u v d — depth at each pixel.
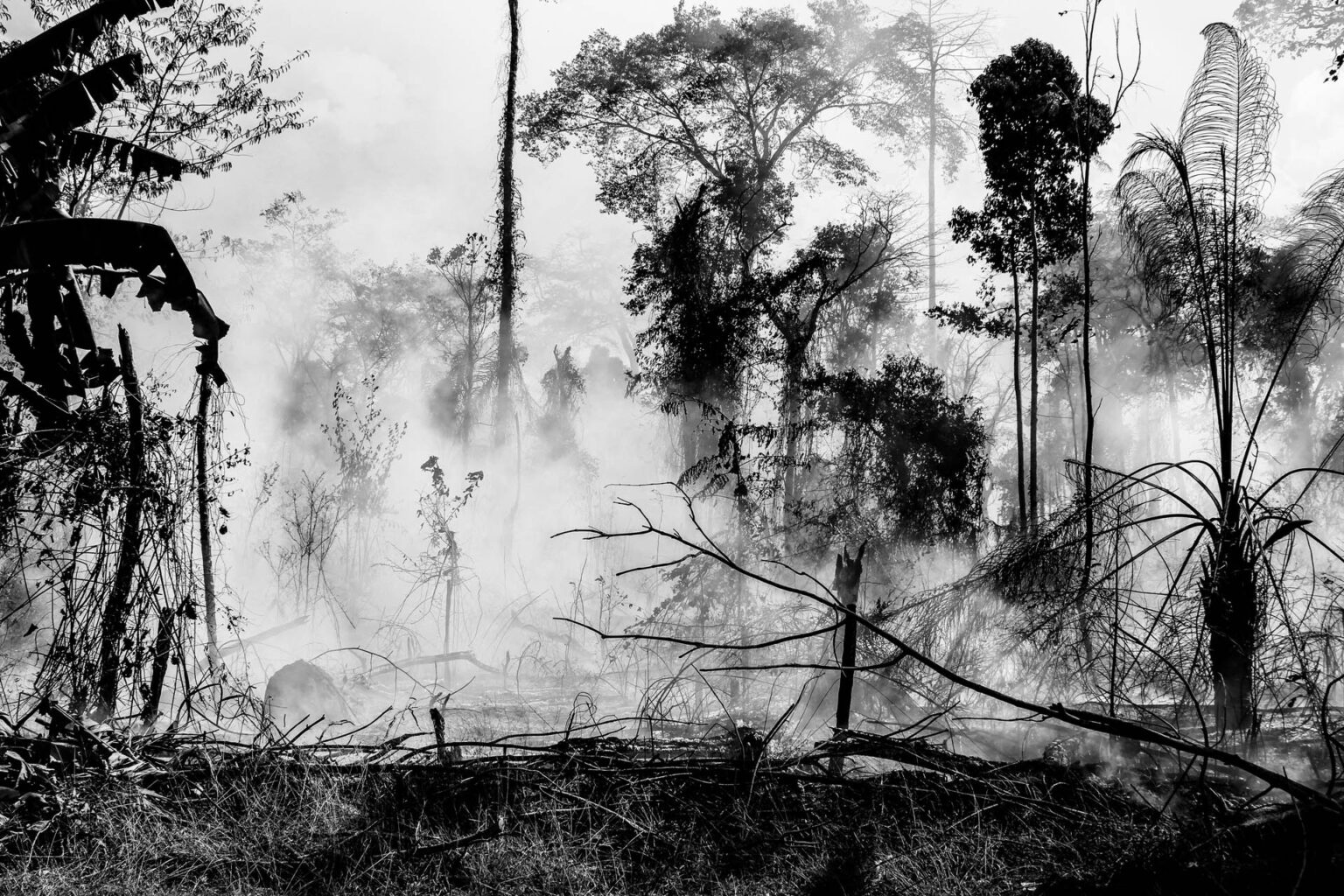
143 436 7.57
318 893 5.11
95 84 9.67
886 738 6.33
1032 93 17.48
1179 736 6.23
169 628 7.23
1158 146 10.70
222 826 5.42
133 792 5.56
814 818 5.71
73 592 7.24
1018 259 18.28
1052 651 7.99
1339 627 7.57
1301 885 4.84
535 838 5.40
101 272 9.15
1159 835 5.34
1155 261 10.91
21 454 7.44
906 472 15.88
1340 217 10.12
